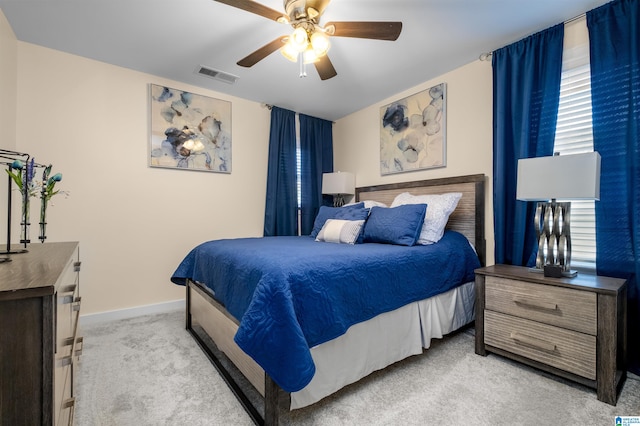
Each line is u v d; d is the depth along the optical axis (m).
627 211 1.82
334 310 1.44
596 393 1.57
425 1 1.94
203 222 3.29
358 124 3.97
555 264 1.86
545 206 1.95
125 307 2.83
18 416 0.63
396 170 3.43
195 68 2.84
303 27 1.75
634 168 1.78
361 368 1.61
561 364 1.67
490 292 1.99
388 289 1.76
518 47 2.37
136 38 2.36
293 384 1.16
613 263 1.86
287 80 3.08
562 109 2.23
